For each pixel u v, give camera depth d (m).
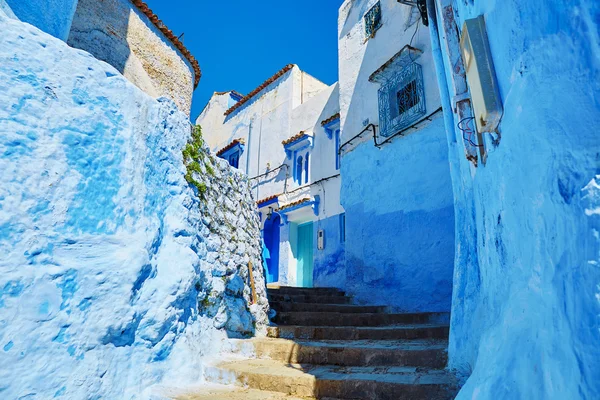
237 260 6.29
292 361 4.89
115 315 3.73
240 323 5.90
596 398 1.30
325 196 12.80
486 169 3.20
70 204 3.72
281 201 14.12
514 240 2.40
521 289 2.23
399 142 9.23
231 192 6.79
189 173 5.40
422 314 6.59
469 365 3.57
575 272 1.53
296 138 14.03
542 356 1.73
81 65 4.16
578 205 1.55
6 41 3.64
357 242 9.92
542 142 1.85
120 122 4.38
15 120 3.53
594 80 1.51
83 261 3.67
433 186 8.20
